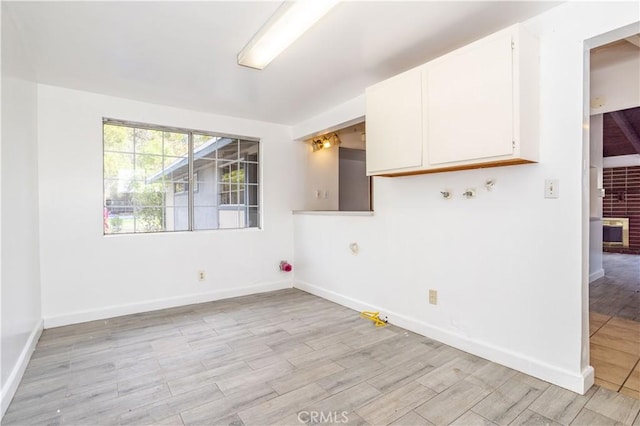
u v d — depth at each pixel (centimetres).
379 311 325
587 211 197
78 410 181
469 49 206
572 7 191
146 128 363
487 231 235
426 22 208
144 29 212
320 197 489
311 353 249
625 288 426
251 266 423
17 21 202
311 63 263
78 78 289
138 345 265
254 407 183
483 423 168
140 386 204
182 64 263
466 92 208
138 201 359
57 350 255
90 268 323
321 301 388
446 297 263
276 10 191
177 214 381
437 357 241
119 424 170
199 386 204
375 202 329
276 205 446
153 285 357
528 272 214
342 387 202
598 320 311
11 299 198
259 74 283
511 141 188
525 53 191
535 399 188
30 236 257
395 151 254
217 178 410
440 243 267
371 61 261
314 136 437
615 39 185
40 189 299
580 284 193
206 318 329
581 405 182
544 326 207
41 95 301
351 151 593
